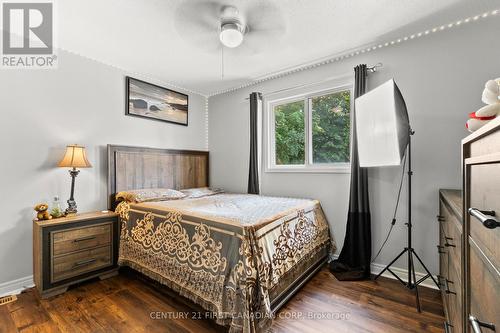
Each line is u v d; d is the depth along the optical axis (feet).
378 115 6.27
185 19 6.39
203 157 12.85
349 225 8.20
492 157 1.74
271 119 11.05
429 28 6.94
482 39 6.42
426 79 7.16
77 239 7.07
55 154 7.82
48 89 7.71
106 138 9.13
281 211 6.81
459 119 6.72
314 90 9.55
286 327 5.21
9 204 6.93
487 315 1.91
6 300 6.35
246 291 4.72
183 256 6.08
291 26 6.74
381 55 7.95
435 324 5.28
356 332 5.05
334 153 9.45
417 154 7.27
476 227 2.21
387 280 7.41
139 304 6.14
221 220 5.66
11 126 7.01
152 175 10.39
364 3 5.85
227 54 8.43
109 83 9.24
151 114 10.65
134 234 7.61
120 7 5.93
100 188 8.92
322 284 7.14
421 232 7.22
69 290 6.86
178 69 9.75
